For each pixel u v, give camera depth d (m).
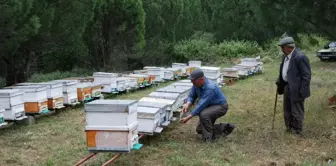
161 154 6.42
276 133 7.57
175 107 8.09
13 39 11.96
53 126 8.41
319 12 7.58
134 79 13.08
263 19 8.17
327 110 9.41
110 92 11.71
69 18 14.35
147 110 6.61
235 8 32.94
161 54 24.38
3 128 8.11
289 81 7.33
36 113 8.65
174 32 26.45
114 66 22.34
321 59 24.31
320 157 6.22
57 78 16.88
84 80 12.31
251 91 13.27
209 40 30.53
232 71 15.98
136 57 23.23
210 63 25.97
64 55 20.89
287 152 6.55
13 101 7.98
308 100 10.73
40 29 13.08
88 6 15.11
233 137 7.41
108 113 5.24
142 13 20.50
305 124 8.23
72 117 9.36
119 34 20.67
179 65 17.36
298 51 7.33
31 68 20.19
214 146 6.79
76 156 6.41
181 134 7.74
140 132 6.58
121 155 6.34
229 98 11.97
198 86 7.12
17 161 6.19
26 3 11.88
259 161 6.11
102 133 5.29
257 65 18.69
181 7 25.34
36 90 8.53
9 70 14.52
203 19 34.38
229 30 33.53
